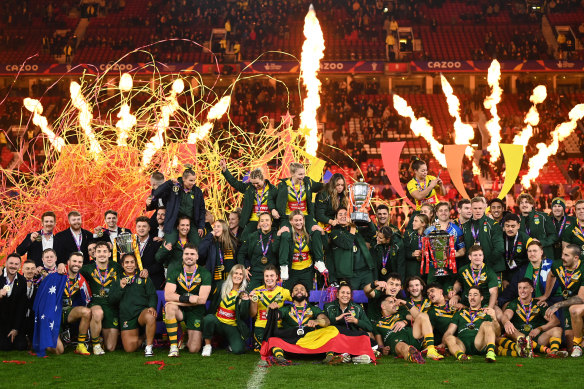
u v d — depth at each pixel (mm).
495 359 7934
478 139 33156
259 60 37781
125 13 41812
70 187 12062
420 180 10898
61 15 41500
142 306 8625
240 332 8633
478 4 42906
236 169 13383
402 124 33938
